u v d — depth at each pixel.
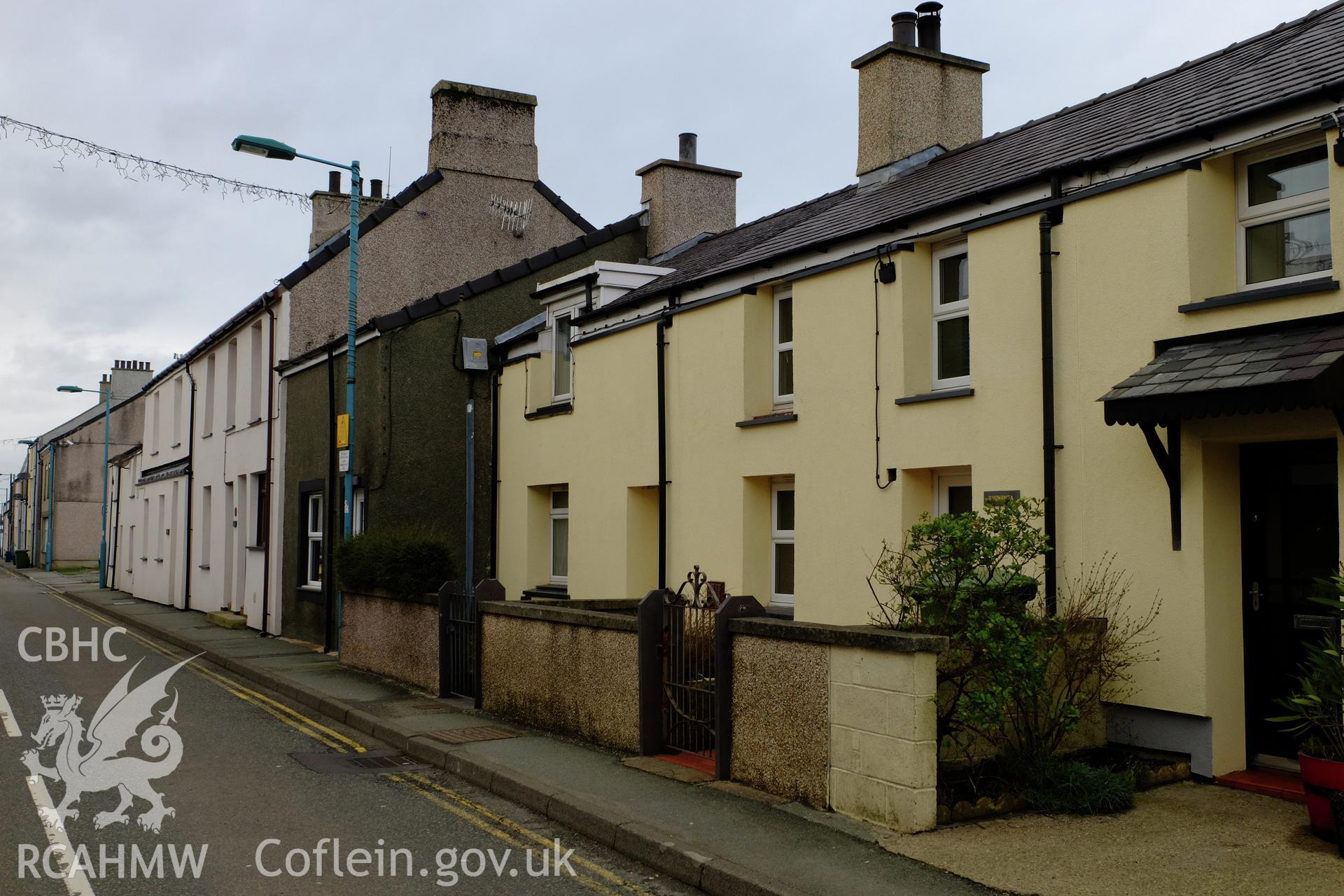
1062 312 8.35
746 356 11.81
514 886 5.82
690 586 12.50
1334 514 7.07
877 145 12.88
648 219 19.38
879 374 10.02
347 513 14.94
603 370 14.38
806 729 6.95
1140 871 5.47
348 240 20.00
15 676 13.77
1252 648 7.50
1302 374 6.00
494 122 21.19
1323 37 8.48
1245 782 7.05
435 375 16.81
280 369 19.23
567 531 15.91
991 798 6.57
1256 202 7.65
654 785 7.52
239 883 5.81
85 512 59.16
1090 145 8.86
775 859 5.79
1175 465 7.37
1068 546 8.16
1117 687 7.74
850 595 10.23
